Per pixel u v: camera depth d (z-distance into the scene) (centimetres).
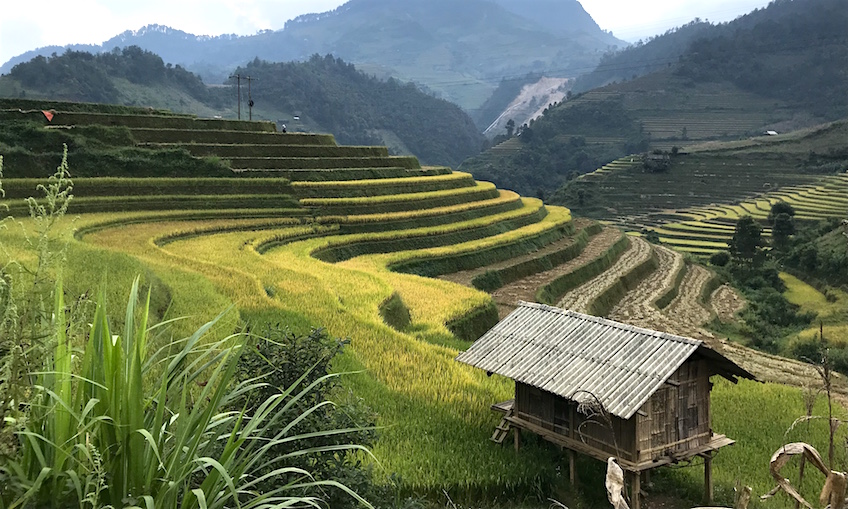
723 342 3331
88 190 4075
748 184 9831
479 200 6156
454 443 1201
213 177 4741
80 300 473
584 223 7038
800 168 9975
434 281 3281
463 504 1045
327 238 4238
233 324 1577
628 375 1046
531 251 5041
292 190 4862
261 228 4231
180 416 446
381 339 1842
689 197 9844
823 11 19688
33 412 428
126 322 470
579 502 1084
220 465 402
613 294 4588
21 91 11981
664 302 4744
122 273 1850
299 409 665
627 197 10194
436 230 4769
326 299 2256
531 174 14262
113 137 4653
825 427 1662
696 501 1164
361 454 1055
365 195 5306
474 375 1698
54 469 405
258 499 459
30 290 436
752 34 19538
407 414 1323
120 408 422
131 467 424
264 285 2425
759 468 1390
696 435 1117
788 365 2861
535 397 1181
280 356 710
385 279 3086
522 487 1091
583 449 1092
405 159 6438
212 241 3512
